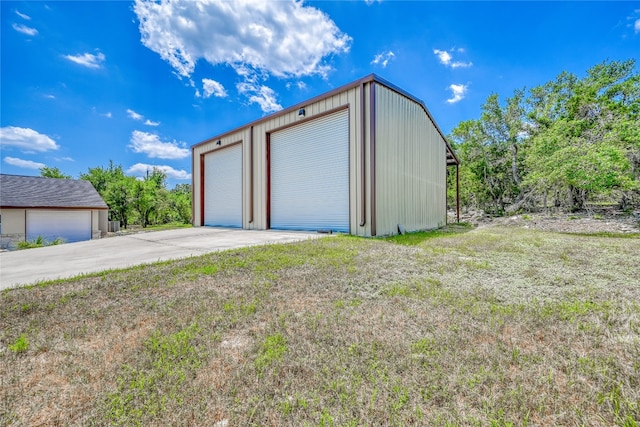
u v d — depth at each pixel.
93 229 16.69
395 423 1.12
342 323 2.03
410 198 8.46
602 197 12.06
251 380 1.41
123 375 1.48
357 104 6.96
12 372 1.54
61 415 1.23
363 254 4.36
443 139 11.66
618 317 2.05
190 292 2.76
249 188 10.09
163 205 23.92
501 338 1.78
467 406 1.21
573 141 11.09
